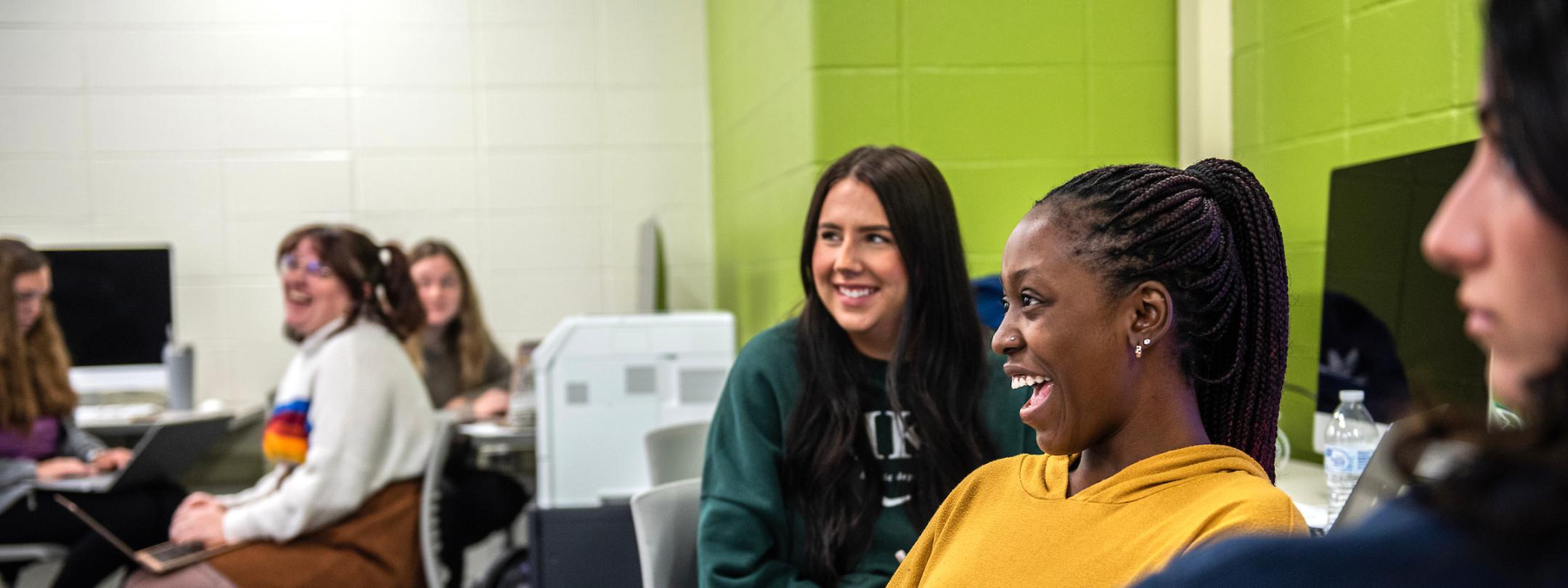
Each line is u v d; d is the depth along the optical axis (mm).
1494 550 358
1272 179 2328
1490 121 383
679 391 2895
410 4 4527
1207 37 2492
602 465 2869
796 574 1721
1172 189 832
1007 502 913
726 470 1773
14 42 4387
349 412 2701
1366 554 385
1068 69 2588
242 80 4484
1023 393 1788
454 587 3346
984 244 2584
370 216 4547
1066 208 849
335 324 2812
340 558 2682
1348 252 1938
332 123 4520
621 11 4594
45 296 3477
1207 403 896
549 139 4594
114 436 4289
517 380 3605
